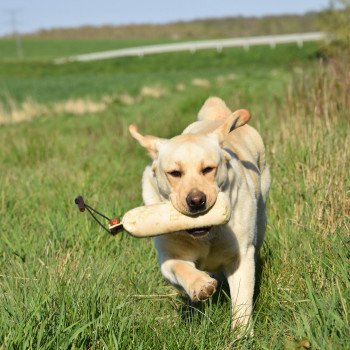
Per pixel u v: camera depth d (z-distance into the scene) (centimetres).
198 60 5953
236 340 422
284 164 677
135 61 6272
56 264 521
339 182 583
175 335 418
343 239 477
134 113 1806
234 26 13088
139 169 979
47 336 396
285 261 517
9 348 378
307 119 802
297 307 443
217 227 450
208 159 424
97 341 405
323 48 3284
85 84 3622
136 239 620
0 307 425
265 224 554
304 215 567
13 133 1439
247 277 470
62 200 741
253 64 5350
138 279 534
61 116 1897
